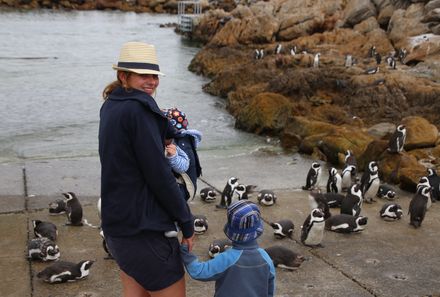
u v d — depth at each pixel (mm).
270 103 17672
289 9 38406
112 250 3740
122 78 3684
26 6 75312
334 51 28438
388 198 10203
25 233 8094
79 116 20422
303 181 11680
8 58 35188
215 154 14594
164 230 3605
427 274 6852
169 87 27625
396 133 11844
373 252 7516
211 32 46000
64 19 65125
